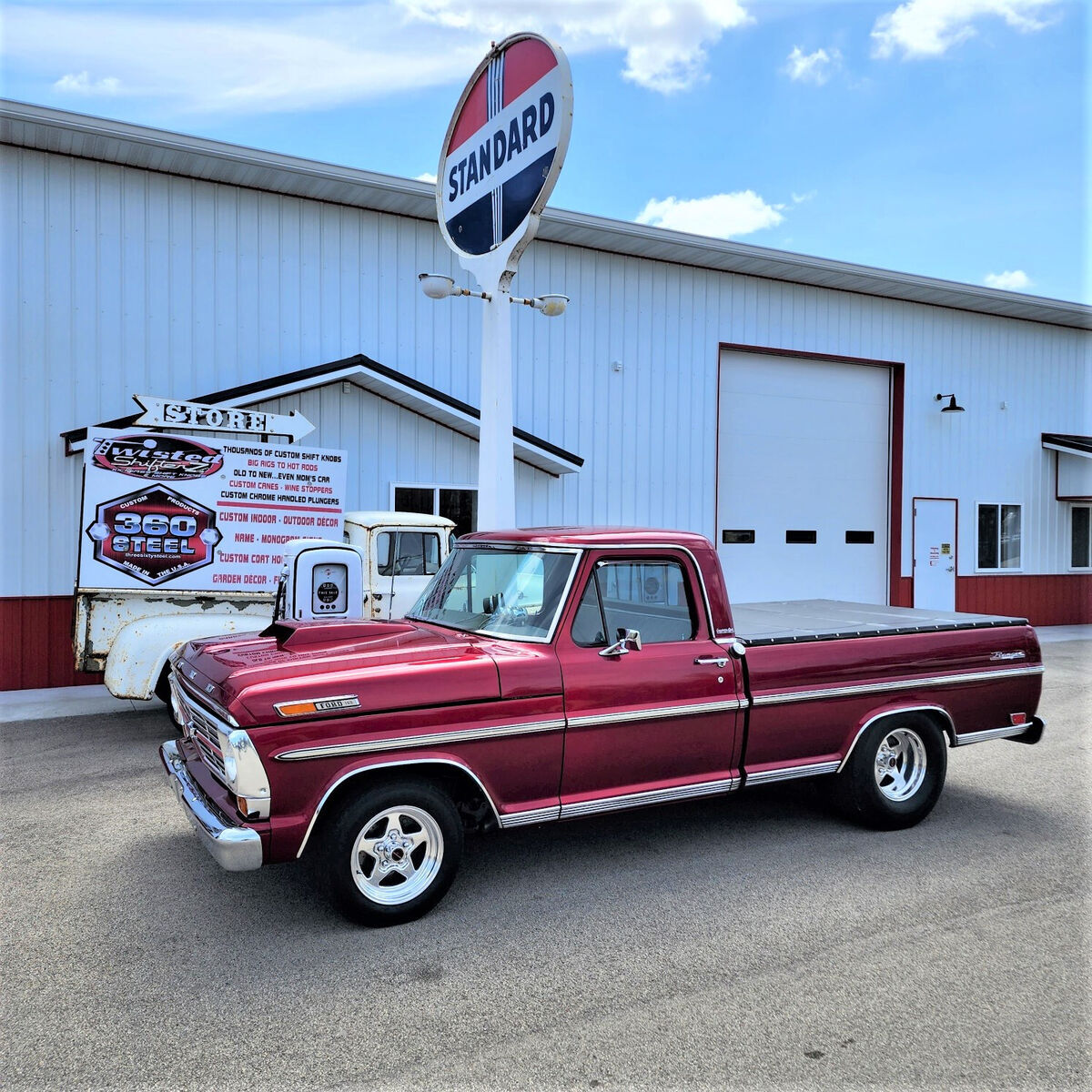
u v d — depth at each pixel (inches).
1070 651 550.3
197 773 163.9
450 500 474.3
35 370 386.3
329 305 445.7
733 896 167.6
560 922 155.8
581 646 171.3
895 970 139.0
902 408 637.9
